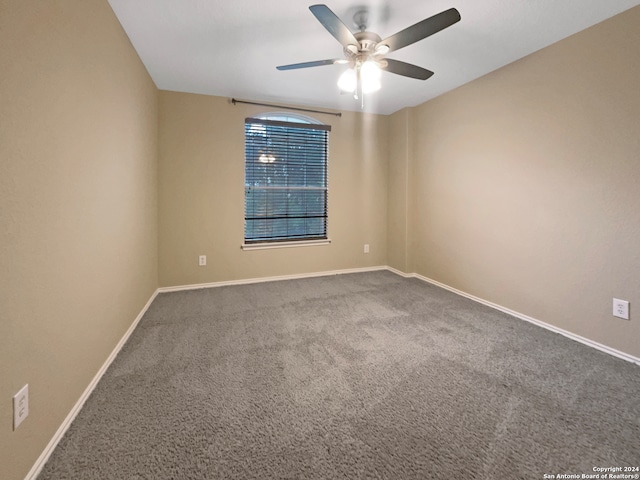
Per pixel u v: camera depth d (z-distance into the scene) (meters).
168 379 1.72
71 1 1.39
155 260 3.26
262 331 2.38
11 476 0.99
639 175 1.89
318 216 4.14
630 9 1.89
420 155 3.87
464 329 2.44
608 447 1.25
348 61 2.07
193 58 2.59
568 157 2.26
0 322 0.94
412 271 4.11
